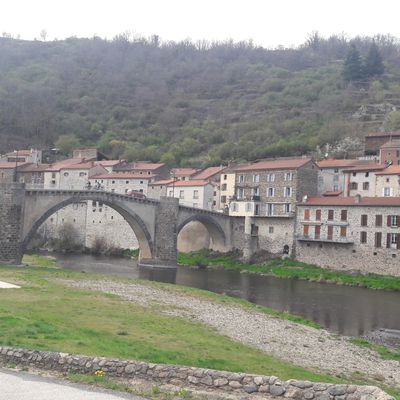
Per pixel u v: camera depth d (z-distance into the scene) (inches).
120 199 3521.2
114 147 6609.3
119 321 1314.0
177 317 1515.7
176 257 3784.5
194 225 4439.0
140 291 2033.7
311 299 2436.0
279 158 5241.1
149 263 3703.3
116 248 4532.5
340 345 1449.3
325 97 7514.8
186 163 5989.2
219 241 4217.5
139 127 7460.6
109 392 668.7
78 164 5108.3
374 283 2972.4
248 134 6348.4
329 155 5265.8
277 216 3816.4
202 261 3937.0
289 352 1269.7
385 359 1349.7
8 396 641.0
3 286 1780.3
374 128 6023.6
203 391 679.1
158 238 3732.8
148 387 694.5
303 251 3641.7
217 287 2736.2
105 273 2992.1
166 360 942.4
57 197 3257.9
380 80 7864.2
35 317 1205.1
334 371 1136.2
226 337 1323.8
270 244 3885.3
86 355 806.5
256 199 4047.7
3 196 3043.8
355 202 3368.6
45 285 1921.8
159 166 5206.7
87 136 7249.0
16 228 3058.6
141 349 1005.8
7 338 937.5
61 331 1059.3
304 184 3905.0
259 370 996.6
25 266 2913.4
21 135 7012.8
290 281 3129.9
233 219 4183.1
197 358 1002.1
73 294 1731.1
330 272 3297.2
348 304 2331.4
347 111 6993.1
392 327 1861.5
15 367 770.2
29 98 7701.8
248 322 1599.4
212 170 4987.7
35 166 5300.2
